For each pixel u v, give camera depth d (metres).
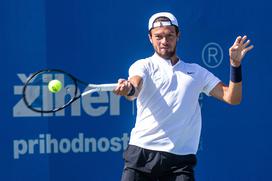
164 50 11.47
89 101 14.58
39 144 14.41
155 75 11.40
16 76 14.22
